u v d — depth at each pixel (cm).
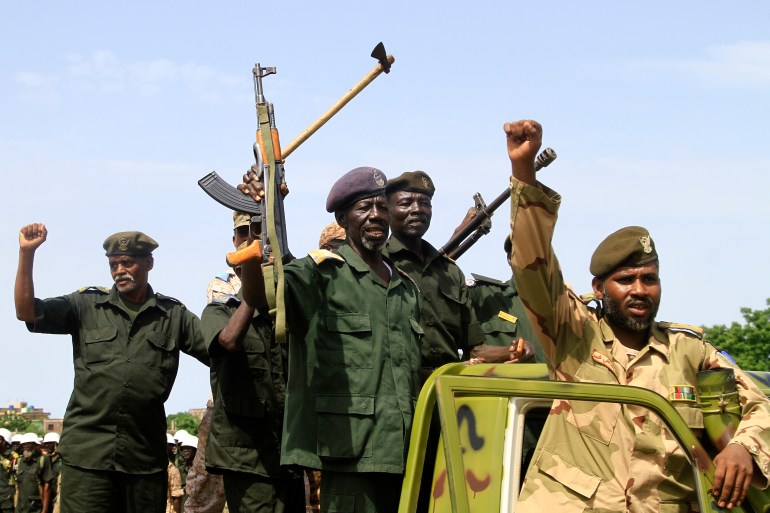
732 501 384
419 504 454
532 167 387
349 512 434
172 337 621
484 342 630
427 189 622
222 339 554
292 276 442
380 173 479
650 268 418
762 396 411
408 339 463
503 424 362
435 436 459
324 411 440
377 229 471
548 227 394
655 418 400
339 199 474
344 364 445
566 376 423
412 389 457
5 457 1931
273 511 571
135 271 615
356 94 522
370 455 434
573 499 401
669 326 432
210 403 669
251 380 572
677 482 398
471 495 349
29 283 591
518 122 381
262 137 442
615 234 424
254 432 571
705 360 423
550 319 414
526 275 403
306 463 438
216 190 512
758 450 389
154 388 607
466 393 351
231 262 410
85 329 611
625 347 427
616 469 401
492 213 671
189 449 1373
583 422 406
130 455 599
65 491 596
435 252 627
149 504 607
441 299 610
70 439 598
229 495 580
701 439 413
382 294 463
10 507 1806
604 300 428
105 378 599
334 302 454
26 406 5609
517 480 358
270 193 429
